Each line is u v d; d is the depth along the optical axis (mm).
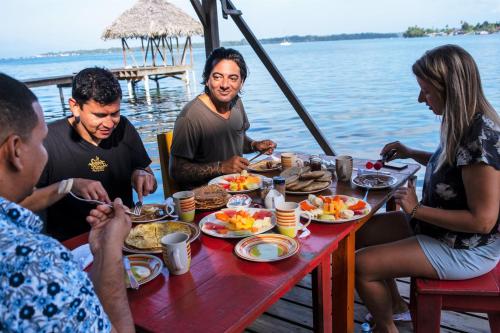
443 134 1695
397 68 19578
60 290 688
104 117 1913
